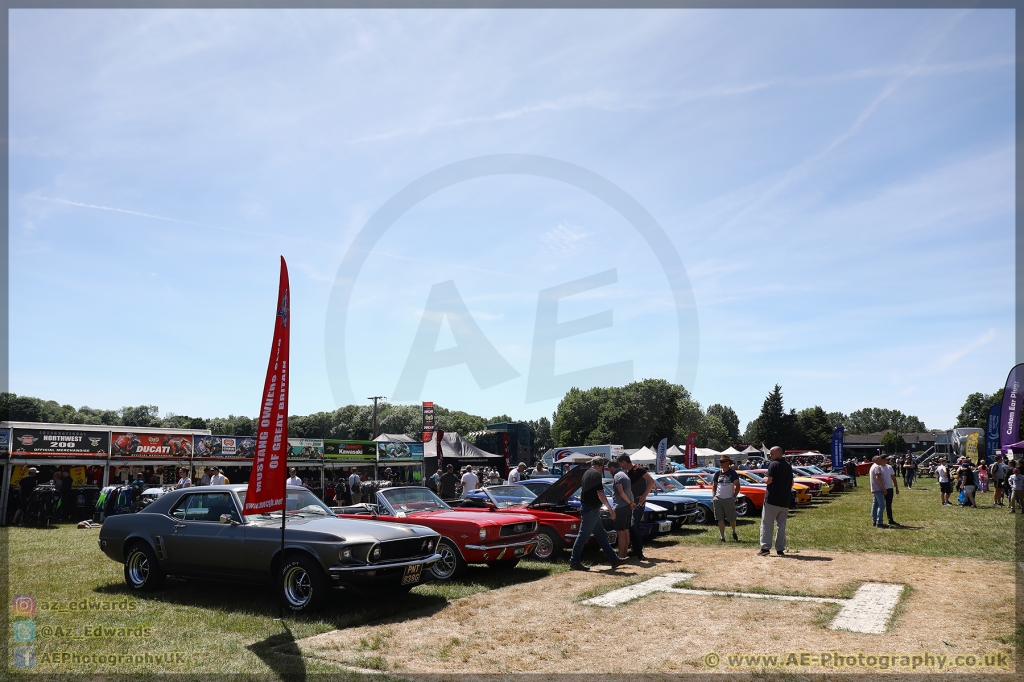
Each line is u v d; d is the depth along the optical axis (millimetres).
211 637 5469
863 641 5164
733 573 8172
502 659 4867
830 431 84125
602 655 4941
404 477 29219
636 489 9898
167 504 7668
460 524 8320
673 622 5824
